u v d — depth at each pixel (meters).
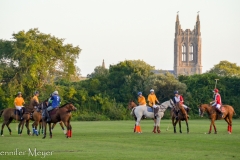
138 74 153.38
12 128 80.69
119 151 41.56
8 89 126.19
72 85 153.38
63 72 136.00
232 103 144.50
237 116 139.75
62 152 40.78
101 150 42.28
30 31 131.88
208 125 88.44
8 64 129.88
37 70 128.25
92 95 148.75
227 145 46.62
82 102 140.12
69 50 136.25
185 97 143.00
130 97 146.75
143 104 65.88
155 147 44.81
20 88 126.62
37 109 60.97
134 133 64.12
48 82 132.38
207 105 63.19
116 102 146.62
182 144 47.62
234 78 151.75
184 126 84.50
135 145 46.69
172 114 64.12
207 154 39.59
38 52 130.50
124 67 160.50
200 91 145.38
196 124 93.12
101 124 97.06
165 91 144.75
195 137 55.66
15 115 62.22
